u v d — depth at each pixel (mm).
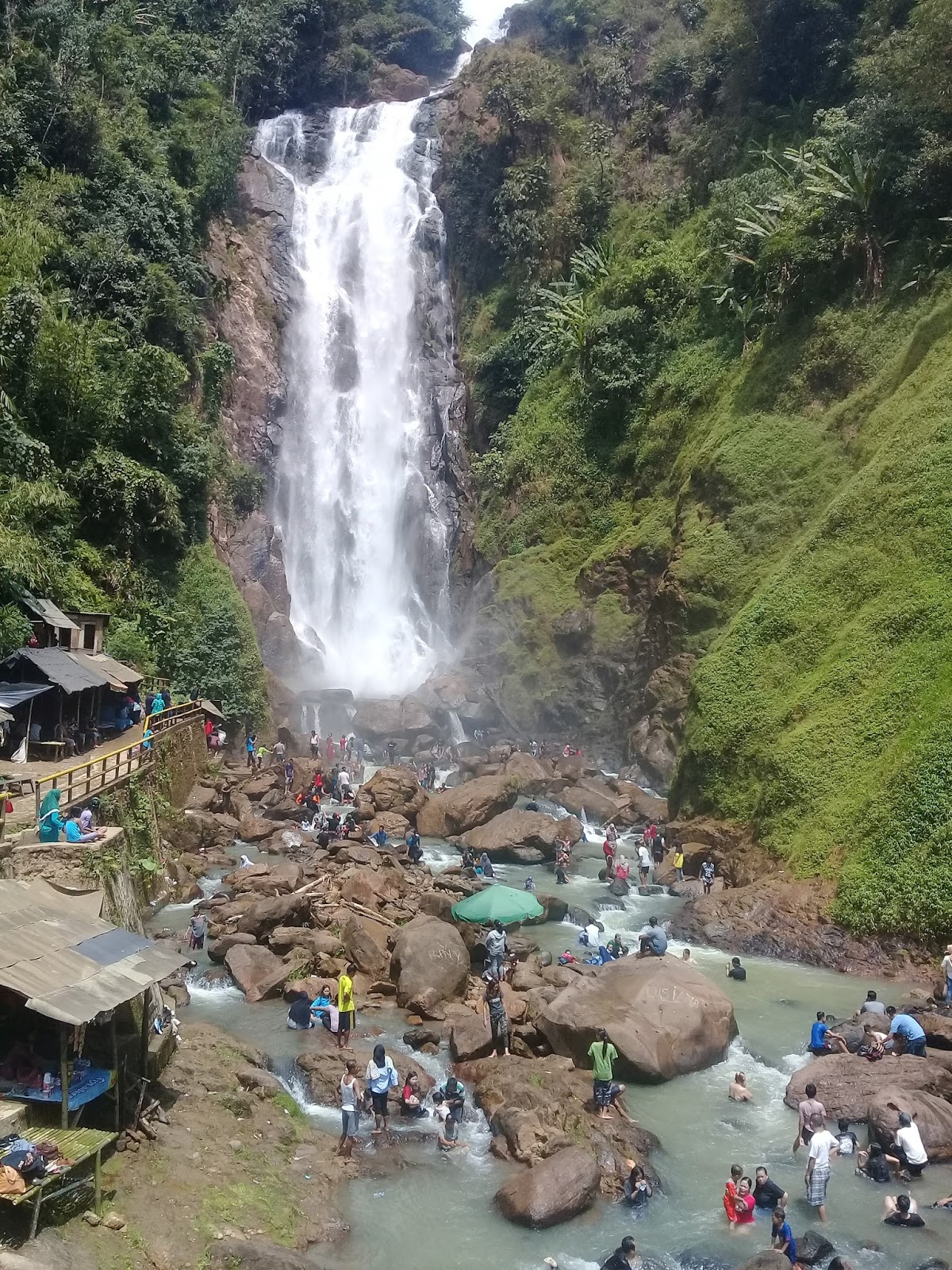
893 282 37125
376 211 60875
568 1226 12766
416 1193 13320
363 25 72062
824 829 24953
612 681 42094
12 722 24938
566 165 58219
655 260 48531
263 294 53906
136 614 34844
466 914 20359
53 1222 11078
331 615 50688
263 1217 12289
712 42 54844
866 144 37969
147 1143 13188
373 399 55844
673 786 31703
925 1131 14539
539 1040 17297
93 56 46031
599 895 26406
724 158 50688
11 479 30859
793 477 36844
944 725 23375
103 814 21031
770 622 30891
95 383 34812
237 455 48781
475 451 55250
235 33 63625
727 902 24625
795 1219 12977
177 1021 16797
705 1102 16016
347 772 35781
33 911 13328
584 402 49219
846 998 20156
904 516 29266
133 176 42281
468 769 36656
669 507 43469
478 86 63250
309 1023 17672
